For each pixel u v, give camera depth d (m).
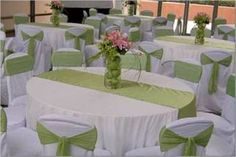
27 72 3.46
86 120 2.18
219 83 4.19
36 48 5.39
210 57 4.12
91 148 2.08
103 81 3.04
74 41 5.67
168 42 5.25
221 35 6.79
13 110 3.08
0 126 2.17
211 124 2.14
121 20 7.99
